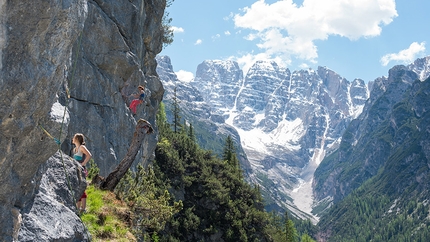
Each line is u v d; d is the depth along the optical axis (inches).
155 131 1535.4
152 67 1589.6
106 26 963.3
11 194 294.5
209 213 2340.1
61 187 404.5
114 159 930.7
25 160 302.7
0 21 245.1
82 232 384.5
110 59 978.1
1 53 248.1
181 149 2679.6
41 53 276.1
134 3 1179.9
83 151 518.3
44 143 315.6
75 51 833.5
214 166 2824.8
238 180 2780.5
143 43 1380.4
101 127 892.0
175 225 1979.6
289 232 4037.9
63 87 731.4
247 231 2397.9
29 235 312.8
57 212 359.3
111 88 975.0
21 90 264.2
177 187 2301.9
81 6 314.3
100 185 691.4
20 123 275.6
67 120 359.6
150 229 785.6
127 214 642.8
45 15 262.2
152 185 803.4
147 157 1465.3
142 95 1103.6
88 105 861.8
